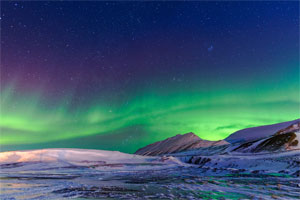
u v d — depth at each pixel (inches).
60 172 1039.0
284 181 673.0
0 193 467.5
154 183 647.1
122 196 437.1
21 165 1323.8
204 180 711.7
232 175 864.3
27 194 457.1
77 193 470.6
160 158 1723.7
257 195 445.7
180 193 472.1
